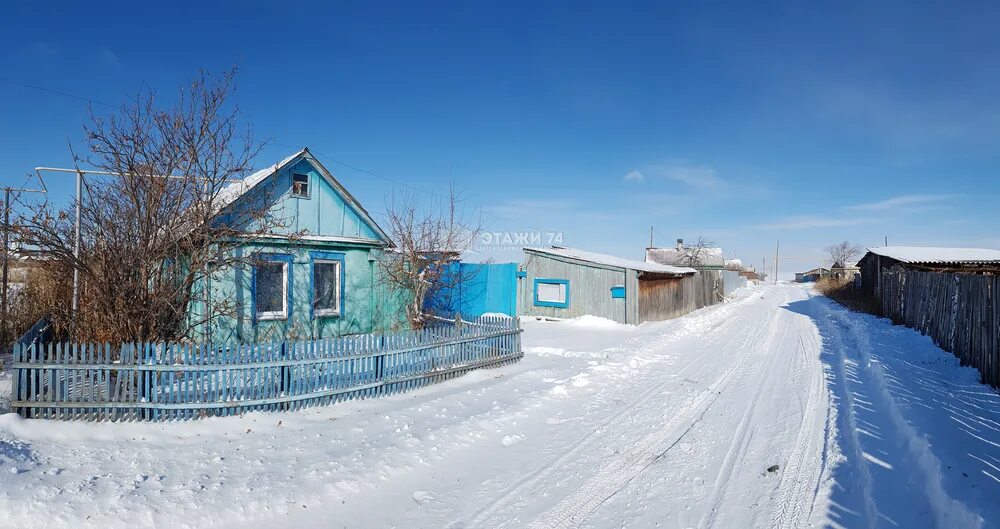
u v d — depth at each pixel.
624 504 4.52
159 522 3.95
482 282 18.81
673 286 21.94
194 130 7.69
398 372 7.97
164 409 6.01
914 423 5.55
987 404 6.47
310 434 5.93
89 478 4.42
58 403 5.72
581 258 18.31
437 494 4.72
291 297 10.91
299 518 4.23
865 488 4.51
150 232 7.23
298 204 11.06
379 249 12.76
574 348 12.40
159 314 7.31
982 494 3.82
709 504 4.49
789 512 4.29
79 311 7.70
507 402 7.44
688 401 7.74
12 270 14.35
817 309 24.97
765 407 7.39
